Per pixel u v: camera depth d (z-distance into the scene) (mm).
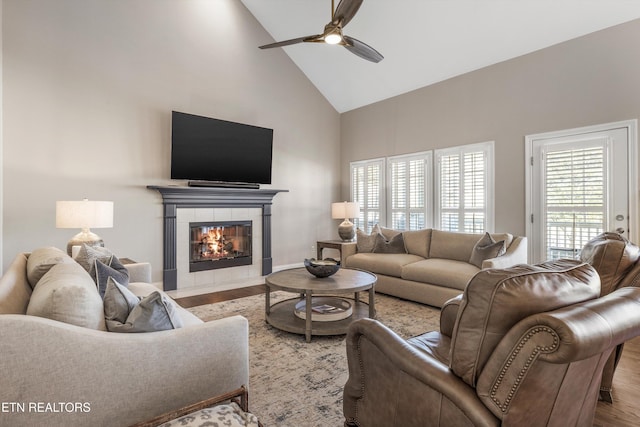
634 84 3500
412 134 5555
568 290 1101
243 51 5297
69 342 1152
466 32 4305
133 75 4230
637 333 1065
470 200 4828
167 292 4375
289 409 1855
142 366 1302
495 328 1015
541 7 3730
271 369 2303
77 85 3832
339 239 6531
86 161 3885
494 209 4578
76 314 1236
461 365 1092
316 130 6375
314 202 6348
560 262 1384
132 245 4211
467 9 4031
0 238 3363
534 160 4223
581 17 3676
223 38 5062
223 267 5016
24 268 2080
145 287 2680
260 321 3246
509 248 3738
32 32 3562
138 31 4273
